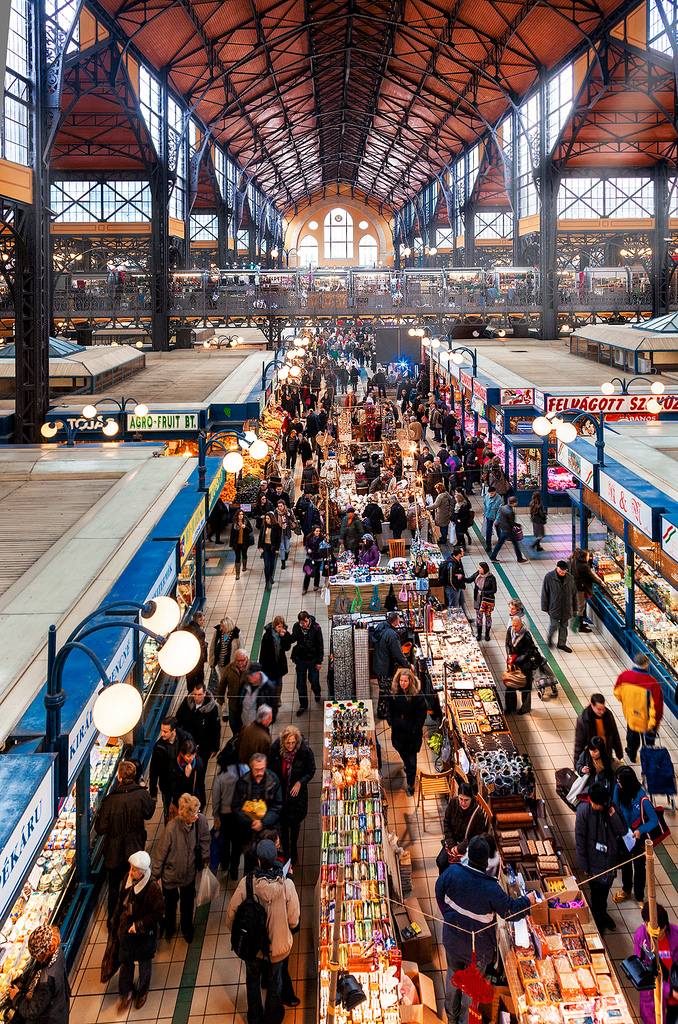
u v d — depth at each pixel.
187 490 12.18
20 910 6.34
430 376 36.53
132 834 6.88
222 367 28.61
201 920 7.19
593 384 21.42
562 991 5.67
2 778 5.11
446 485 19.39
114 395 21.84
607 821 6.75
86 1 26.50
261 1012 5.98
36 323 18.08
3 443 17.83
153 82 35.41
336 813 7.52
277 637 10.26
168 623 5.21
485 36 35.56
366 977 5.84
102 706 4.54
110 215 41.66
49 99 17.89
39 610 7.78
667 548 9.38
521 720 10.15
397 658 10.09
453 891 5.88
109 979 6.55
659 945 5.58
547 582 11.89
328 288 38.31
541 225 37.25
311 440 26.00
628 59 30.83
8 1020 5.50
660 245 38.47
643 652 10.80
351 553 14.73
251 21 34.78
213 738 8.68
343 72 49.28
